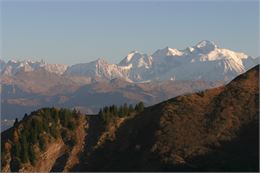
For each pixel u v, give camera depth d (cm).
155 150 18862
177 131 19538
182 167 17812
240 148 18412
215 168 17525
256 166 17300
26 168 19150
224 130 19338
